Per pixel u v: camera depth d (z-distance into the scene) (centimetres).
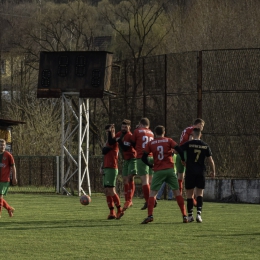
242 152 8206
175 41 14650
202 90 8394
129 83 9144
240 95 8231
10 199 8256
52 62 9331
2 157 5441
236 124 8256
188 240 3978
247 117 8206
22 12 19612
